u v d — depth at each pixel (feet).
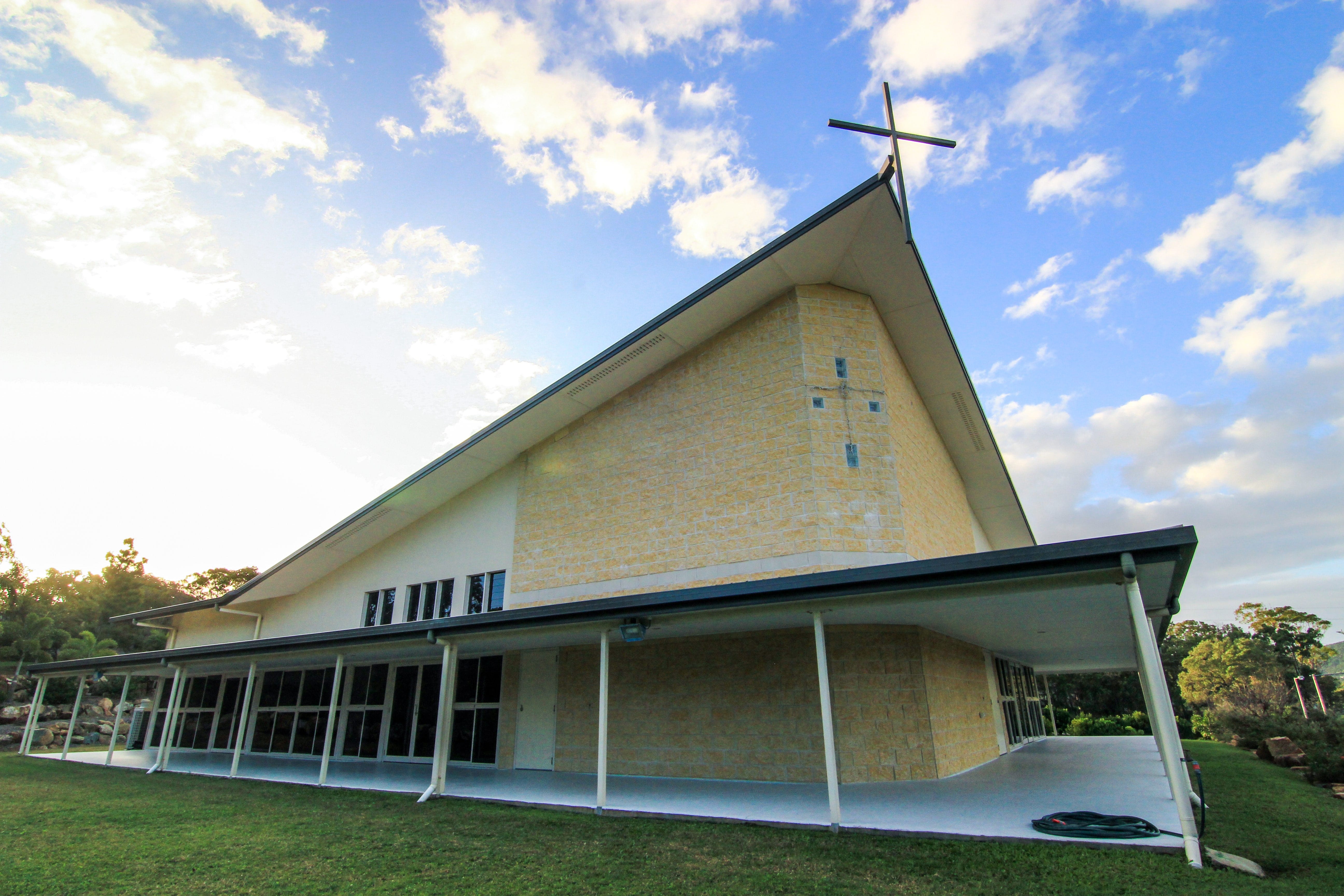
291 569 61.77
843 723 34.47
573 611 30.45
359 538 58.90
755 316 43.62
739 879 18.84
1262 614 192.34
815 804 27.66
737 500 40.42
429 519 57.21
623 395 48.08
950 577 22.95
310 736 57.57
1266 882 17.40
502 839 24.09
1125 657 62.34
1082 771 39.65
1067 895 16.61
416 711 51.90
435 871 20.43
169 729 49.06
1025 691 72.95
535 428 49.88
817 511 37.42
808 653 35.94
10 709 84.53
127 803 33.32
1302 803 30.78
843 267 41.65
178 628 76.07
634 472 45.57
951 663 41.75
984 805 27.20
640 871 19.84
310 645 40.68
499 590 50.08
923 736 34.91
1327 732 47.57
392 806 31.07
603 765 28.84
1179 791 19.27
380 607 57.77
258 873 20.68
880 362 42.11
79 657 119.55
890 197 37.04
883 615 30.45
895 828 23.16
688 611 27.86
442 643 35.91
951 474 59.52
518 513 51.03
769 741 35.73
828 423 39.52
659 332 43.27
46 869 21.50
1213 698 126.31
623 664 41.83
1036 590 23.03
